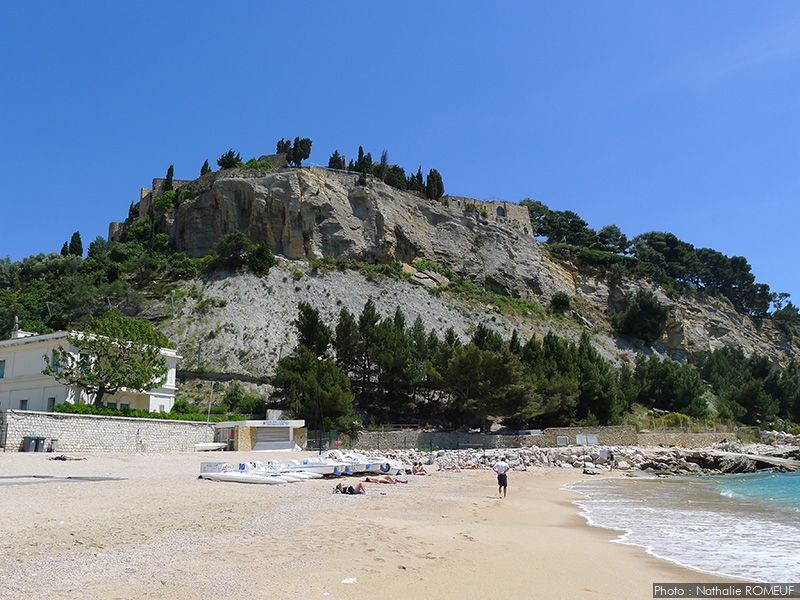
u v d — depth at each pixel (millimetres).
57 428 40875
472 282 122062
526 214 144500
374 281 104875
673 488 38312
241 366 76875
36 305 91812
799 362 153250
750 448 72562
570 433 67375
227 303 88250
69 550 12148
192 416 55938
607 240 163625
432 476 39812
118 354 49250
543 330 113438
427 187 136000
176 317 85500
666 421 80500
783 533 19781
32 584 9812
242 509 19078
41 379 52531
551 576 12719
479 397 64750
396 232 117125
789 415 107000
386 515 20125
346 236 109750
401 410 69375
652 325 125562
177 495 21500
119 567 11133
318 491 26406
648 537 18750
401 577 11617
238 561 12062
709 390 112188
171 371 61594
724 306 158250
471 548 15062
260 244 100500
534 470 49500
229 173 111062
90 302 87688
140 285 95312
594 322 127750
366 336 72938
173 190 118562
